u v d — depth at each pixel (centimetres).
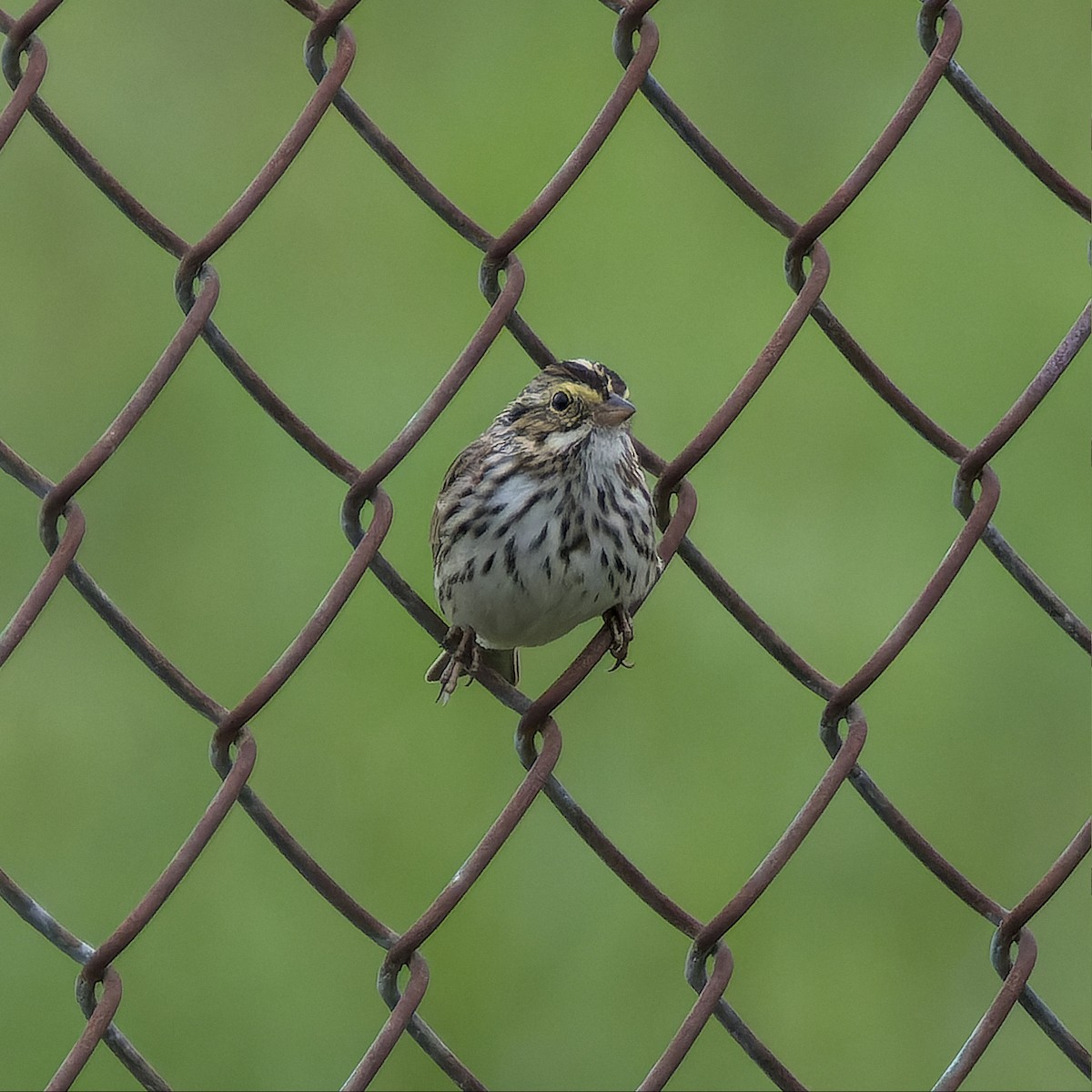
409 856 1188
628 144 1468
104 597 634
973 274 1464
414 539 1273
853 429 1382
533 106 1462
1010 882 1249
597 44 1499
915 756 1288
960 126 1505
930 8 721
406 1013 639
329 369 1324
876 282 1459
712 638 1289
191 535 1269
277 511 1276
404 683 1239
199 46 1417
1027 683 1316
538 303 1388
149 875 1162
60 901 1148
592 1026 1173
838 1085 1192
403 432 666
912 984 1217
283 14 1424
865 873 1248
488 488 828
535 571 819
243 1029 1151
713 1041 1193
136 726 1207
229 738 639
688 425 1348
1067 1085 1197
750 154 1477
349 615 1257
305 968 1163
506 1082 1159
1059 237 1487
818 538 1332
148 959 1159
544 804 1227
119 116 1389
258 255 1372
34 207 1348
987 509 725
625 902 1205
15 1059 1112
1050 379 725
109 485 1273
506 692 686
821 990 1212
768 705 1270
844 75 1508
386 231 1401
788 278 711
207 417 1308
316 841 1193
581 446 812
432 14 1502
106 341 1314
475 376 1335
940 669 1316
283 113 1408
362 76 1464
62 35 1405
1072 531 1370
